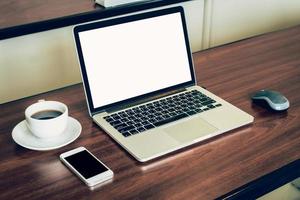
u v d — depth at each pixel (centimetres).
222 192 74
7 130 91
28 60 138
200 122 92
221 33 180
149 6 144
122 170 79
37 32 126
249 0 181
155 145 85
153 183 76
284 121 96
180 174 79
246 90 109
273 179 80
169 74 103
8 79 137
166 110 96
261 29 193
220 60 127
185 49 105
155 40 101
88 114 97
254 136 90
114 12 137
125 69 97
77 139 88
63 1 145
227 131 91
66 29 140
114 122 92
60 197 73
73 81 150
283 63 125
